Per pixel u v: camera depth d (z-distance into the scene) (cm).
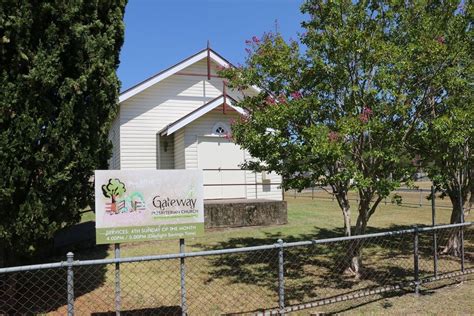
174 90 1570
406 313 588
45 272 795
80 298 658
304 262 883
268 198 1551
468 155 845
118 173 525
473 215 1720
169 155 1543
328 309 604
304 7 731
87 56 590
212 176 1453
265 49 725
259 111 704
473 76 725
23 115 527
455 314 584
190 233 549
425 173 794
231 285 724
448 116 686
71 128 577
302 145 664
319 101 704
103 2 634
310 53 720
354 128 627
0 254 581
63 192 579
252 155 737
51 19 555
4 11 515
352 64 708
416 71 682
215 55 1605
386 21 725
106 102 650
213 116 1462
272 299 650
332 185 750
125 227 523
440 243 1077
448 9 710
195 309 609
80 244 1051
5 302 599
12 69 527
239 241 1095
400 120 703
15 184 532
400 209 1872
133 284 726
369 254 962
